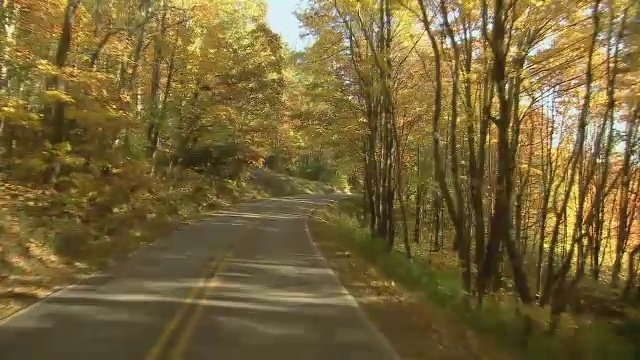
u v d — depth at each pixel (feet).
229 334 25.89
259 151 149.38
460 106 57.06
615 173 71.41
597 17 37.40
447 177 91.45
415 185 111.55
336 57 78.74
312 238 73.26
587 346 28.35
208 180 134.92
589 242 42.83
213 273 42.93
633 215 75.31
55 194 55.21
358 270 49.14
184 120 117.08
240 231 77.30
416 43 61.82
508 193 37.63
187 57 104.47
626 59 40.16
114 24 76.38
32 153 58.29
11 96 56.29
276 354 23.11
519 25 40.60
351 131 88.28
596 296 53.06
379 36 64.64
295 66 86.53
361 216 143.13
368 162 85.35
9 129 69.21
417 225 115.96
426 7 48.62
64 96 51.80
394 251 71.36
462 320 31.32
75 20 68.33
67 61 67.67
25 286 33.78
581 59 47.01
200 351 22.93
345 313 32.12
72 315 28.07
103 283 36.99
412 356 24.12
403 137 90.53
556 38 44.52
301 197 192.95
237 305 32.37
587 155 70.33
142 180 77.30
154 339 24.40
